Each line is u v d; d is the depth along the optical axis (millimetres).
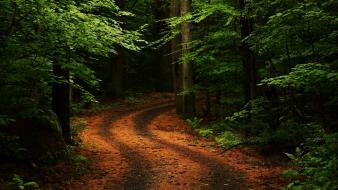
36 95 12766
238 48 21828
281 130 13984
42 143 12195
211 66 22812
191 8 24938
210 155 14797
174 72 27922
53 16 10156
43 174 10883
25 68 9805
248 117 16750
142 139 18734
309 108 14477
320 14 9727
